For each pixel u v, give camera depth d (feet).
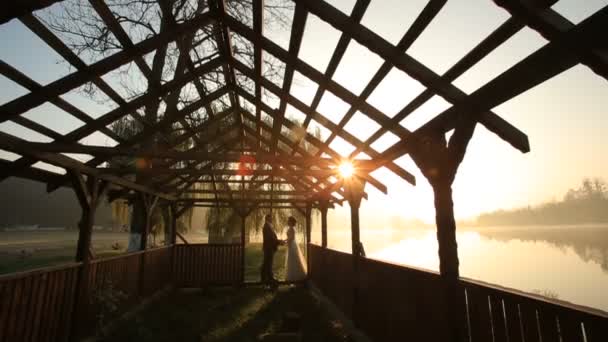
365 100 10.39
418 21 6.76
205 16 10.40
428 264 71.00
